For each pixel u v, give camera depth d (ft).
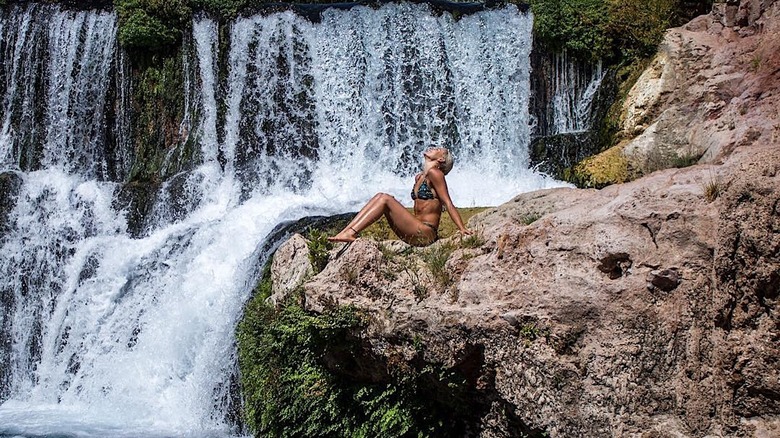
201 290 36.70
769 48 40.37
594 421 20.22
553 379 20.86
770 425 17.94
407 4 56.18
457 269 23.93
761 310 18.04
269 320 28.99
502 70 55.42
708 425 18.97
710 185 20.42
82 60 61.46
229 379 33.06
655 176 23.17
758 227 17.87
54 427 34.22
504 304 22.15
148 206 51.34
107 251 44.14
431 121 55.11
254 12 58.49
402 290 24.49
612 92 51.55
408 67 55.52
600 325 20.67
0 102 62.23
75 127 61.41
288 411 27.30
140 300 40.93
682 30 47.47
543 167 51.24
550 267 21.81
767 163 18.13
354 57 56.13
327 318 24.84
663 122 44.06
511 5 55.98
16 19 62.28
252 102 57.67
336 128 55.83
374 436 25.57
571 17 53.88
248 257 35.88
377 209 27.14
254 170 55.47
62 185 51.47
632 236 20.90
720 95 42.19
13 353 44.32
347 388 26.48
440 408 24.70
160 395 35.91
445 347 23.07
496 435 23.02
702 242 20.01
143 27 59.52
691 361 19.48
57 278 45.21
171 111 60.39
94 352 40.86
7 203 50.31
